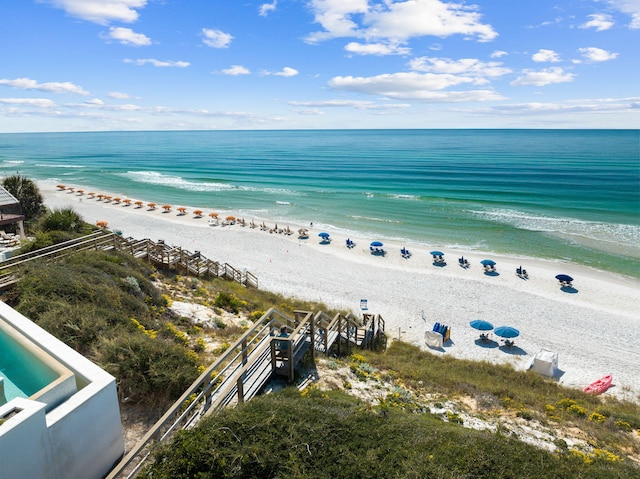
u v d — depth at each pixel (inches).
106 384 252.1
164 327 520.7
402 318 1022.4
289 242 1644.9
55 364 253.1
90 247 741.9
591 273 1332.4
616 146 6978.4
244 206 2406.5
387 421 301.6
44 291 472.4
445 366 719.1
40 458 205.5
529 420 464.8
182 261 944.9
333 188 3038.9
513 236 1745.8
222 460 224.1
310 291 1163.9
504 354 874.1
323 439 257.9
